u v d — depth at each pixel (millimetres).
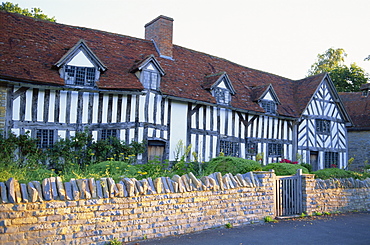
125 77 13523
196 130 15023
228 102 16547
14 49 12172
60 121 11953
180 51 18172
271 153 18469
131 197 5941
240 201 7695
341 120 22953
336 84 36906
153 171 8531
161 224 6297
